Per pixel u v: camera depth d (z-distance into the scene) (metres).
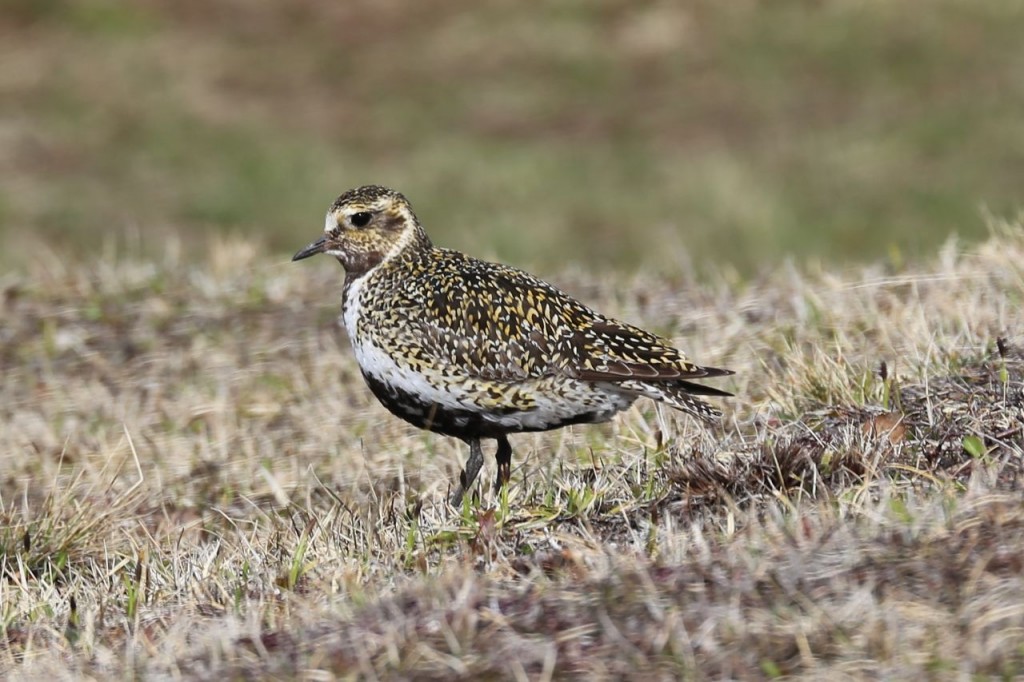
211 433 21.08
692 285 25.16
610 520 15.49
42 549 17.28
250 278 27.33
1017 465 14.83
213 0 54.94
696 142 44.91
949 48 48.19
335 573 14.55
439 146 45.47
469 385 16.77
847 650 11.59
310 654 12.70
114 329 25.44
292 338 24.39
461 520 15.70
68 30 52.22
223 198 42.66
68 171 44.22
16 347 24.98
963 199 40.66
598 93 48.25
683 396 16.61
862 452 15.76
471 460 17.34
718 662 11.73
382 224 17.55
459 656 12.23
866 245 38.97
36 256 38.91
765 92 47.34
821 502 14.55
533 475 17.58
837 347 18.95
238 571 15.52
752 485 15.68
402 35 52.38
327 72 50.12
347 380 22.38
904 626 11.76
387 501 17.48
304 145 45.69
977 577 12.18
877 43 48.91
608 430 18.98
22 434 21.58
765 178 42.47
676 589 12.69
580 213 41.25
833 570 12.62
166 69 50.09
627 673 11.79
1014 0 49.88
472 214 41.44
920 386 17.50
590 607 12.65
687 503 15.41
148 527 18.38
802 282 23.50
